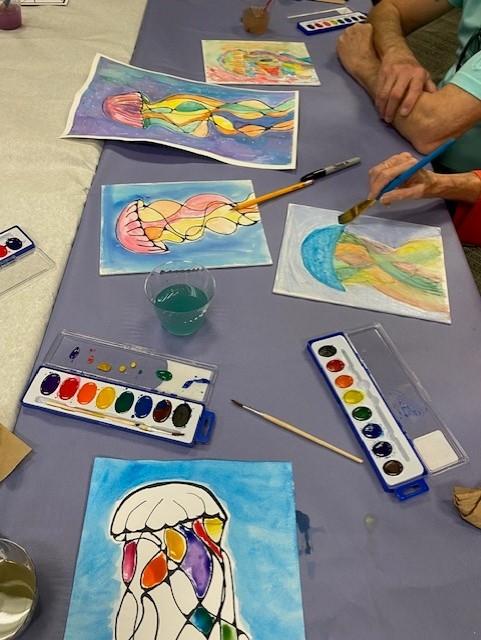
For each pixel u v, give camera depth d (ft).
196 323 2.38
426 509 1.93
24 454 1.96
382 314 2.54
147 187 3.08
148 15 4.53
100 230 2.81
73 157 3.19
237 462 2.00
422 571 1.79
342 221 2.95
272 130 3.52
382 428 2.10
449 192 3.24
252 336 2.40
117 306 2.47
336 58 4.25
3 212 2.84
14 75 3.74
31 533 1.81
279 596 1.72
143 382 2.19
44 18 4.34
